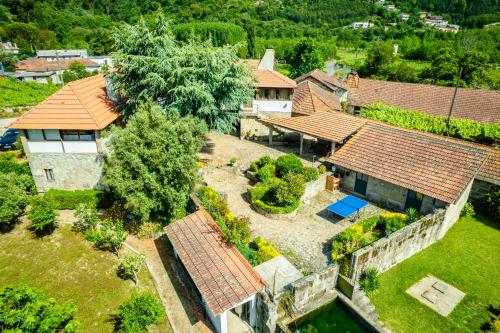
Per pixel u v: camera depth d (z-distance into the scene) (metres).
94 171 26.48
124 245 22.39
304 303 17.23
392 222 22.11
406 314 17.69
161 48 28.97
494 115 38.09
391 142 27.94
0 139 37.62
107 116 27.16
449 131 33.50
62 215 25.23
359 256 17.75
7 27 108.62
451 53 64.94
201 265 18.11
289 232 22.64
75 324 13.12
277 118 36.72
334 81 54.03
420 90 45.78
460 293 19.02
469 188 26.22
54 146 25.56
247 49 90.88
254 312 17.02
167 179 21.81
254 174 28.64
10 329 12.11
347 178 28.38
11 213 22.78
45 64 83.25
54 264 20.80
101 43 107.44
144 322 15.78
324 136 30.58
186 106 29.16
